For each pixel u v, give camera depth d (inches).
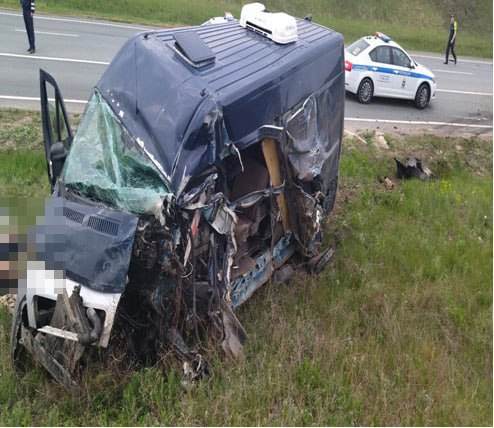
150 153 198.5
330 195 308.2
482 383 233.5
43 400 182.2
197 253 199.2
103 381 185.6
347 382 213.0
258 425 185.8
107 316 175.3
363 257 314.7
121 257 178.9
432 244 344.5
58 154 218.2
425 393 216.4
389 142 507.2
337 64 284.7
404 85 614.9
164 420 181.2
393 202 400.8
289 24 259.8
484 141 561.9
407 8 1219.2
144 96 212.1
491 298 296.2
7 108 429.4
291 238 273.3
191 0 1001.5
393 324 250.1
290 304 252.8
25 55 561.0
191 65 217.5
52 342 188.4
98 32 713.6
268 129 220.8
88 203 196.1
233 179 225.0
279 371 207.5
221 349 208.1
